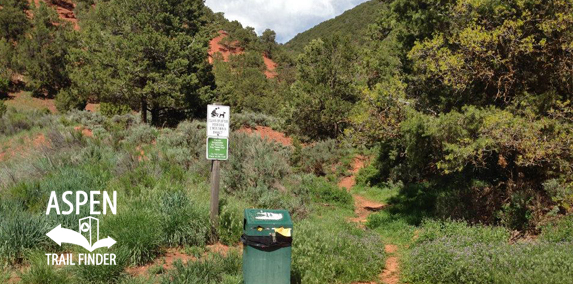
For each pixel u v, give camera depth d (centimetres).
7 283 531
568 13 986
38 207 787
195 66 2772
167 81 2486
